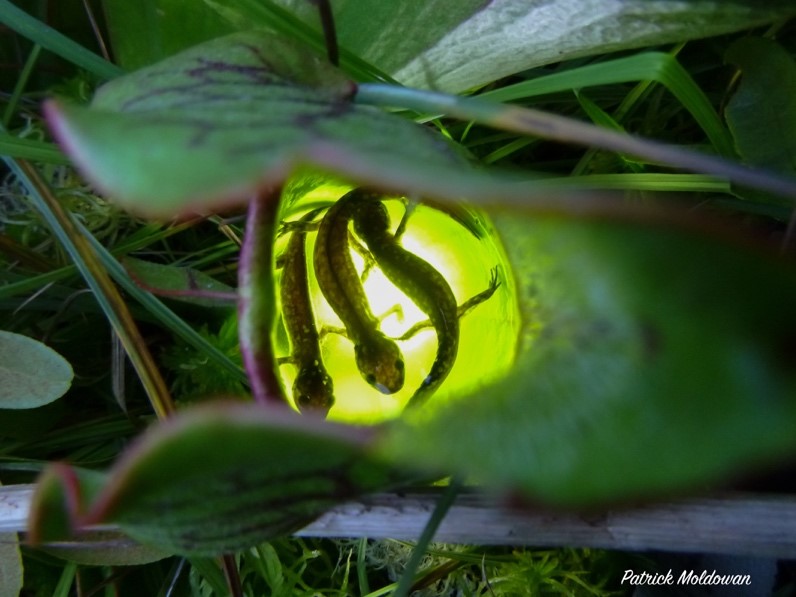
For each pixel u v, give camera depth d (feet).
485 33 0.22
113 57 0.31
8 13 0.24
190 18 0.24
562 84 0.23
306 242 0.30
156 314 0.25
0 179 0.31
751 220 0.28
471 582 0.29
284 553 0.29
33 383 0.24
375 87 0.17
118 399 0.27
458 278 0.29
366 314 0.28
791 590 0.26
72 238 0.24
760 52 0.24
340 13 0.23
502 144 0.31
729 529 0.19
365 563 0.29
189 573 0.28
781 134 0.24
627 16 0.19
